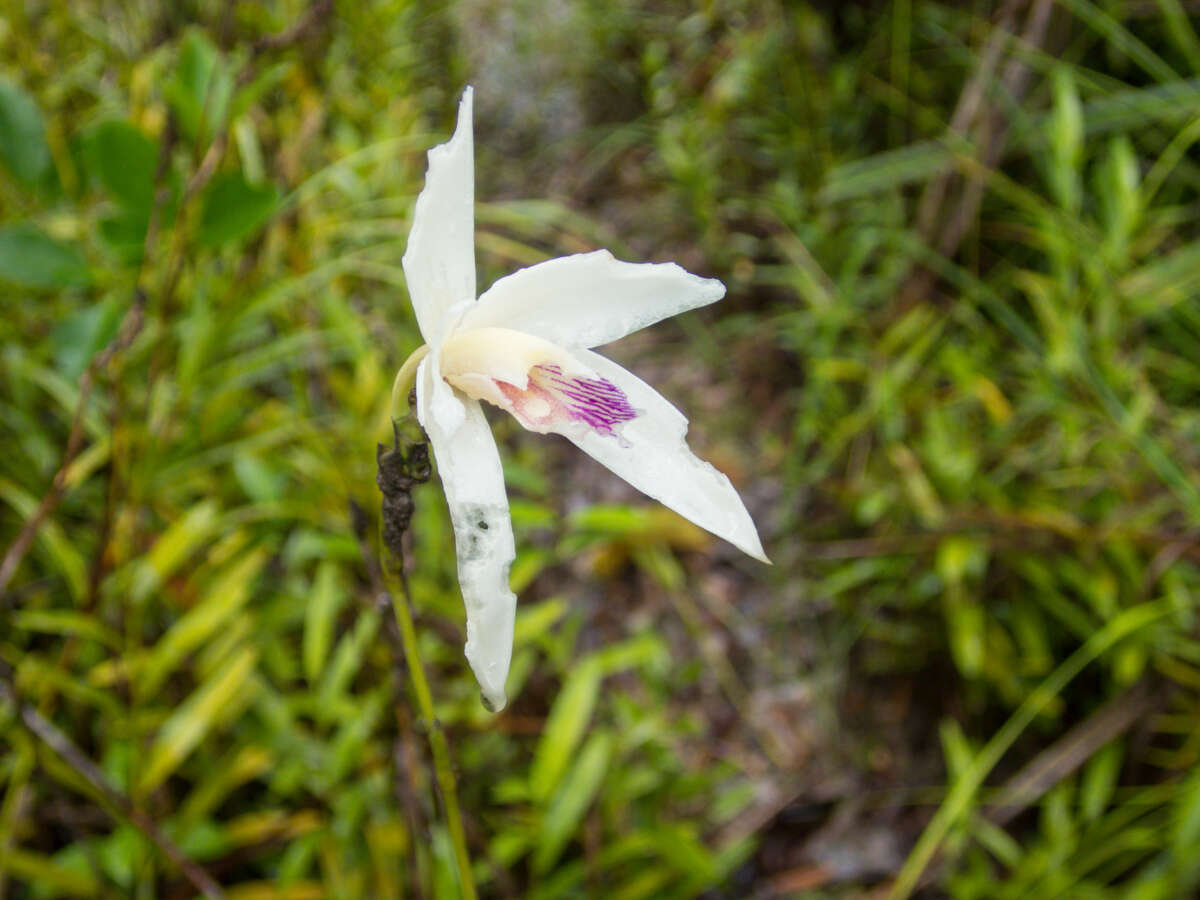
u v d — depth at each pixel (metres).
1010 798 0.26
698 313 0.39
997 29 0.31
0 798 0.23
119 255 0.20
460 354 0.11
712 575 0.33
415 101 0.42
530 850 0.24
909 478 0.30
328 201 0.35
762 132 0.40
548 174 0.44
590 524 0.22
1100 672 0.29
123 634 0.23
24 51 0.34
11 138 0.21
